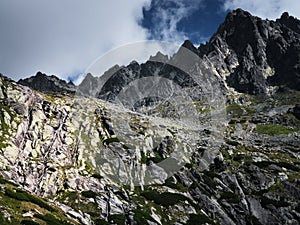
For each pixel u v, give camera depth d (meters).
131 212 54.28
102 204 53.72
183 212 60.88
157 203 60.78
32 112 67.62
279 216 66.88
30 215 35.66
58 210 43.19
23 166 55.22
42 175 55.41
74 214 44.94
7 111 63.19
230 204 68.69
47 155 61.12
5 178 46.25
